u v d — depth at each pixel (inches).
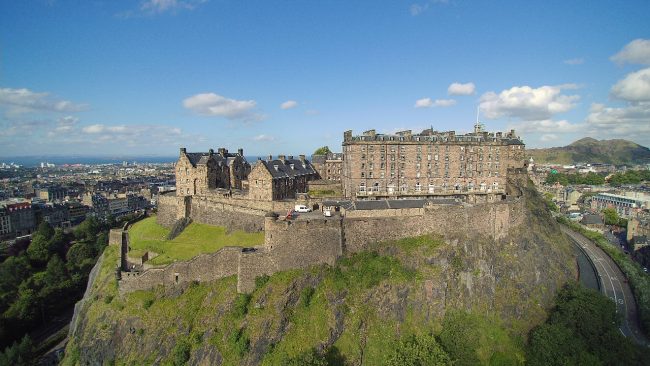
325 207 4443.9
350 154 5570.9
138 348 3587.6
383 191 5674.2
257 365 3203.7
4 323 4891.7
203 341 3410.4
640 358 3927.2
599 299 4328.3
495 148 6003.9
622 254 6702.8
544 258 5123.0
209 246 4384.8
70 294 6023.6
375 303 3627.0
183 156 5713.6
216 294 3671.3
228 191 5482.3
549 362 3661.4
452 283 3973.9
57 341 4854.8
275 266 3666.3
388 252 3991.1
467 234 4377.5
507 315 4163.4
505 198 5349.4
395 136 5802.2
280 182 5413.4
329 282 3651.6
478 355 3708.2
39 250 7258.9
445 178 5851.4
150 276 3919.8
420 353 3169.3
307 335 3339.1
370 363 3344.0
